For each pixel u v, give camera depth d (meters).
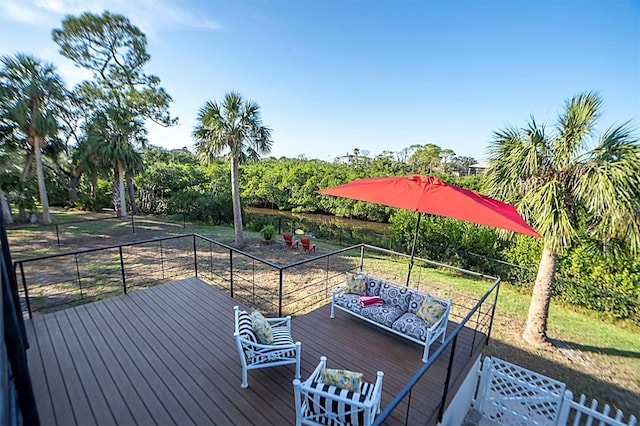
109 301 4.88
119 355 3.47
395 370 3.48
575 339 5.71
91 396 2.83
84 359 3.38
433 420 2.89
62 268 8.25
